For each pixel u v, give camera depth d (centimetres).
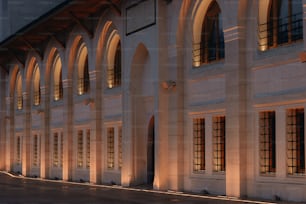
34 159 4222
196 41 2439
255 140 2088
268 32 2072
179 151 2492
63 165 3591
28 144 4281
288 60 1941
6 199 2277
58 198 2306
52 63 3875
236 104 2128
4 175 4369
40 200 2227
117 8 2906
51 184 3259
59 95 3847
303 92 1881
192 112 2431
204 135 2412
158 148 2555
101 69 3180
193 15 2433
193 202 2020
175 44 2492
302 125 1936
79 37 3425
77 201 2166
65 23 3403
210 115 2328
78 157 3494
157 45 2561
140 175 2842
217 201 2034
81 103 3447
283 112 1970
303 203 1872
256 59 2080
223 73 2247
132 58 2805
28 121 4294
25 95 4297
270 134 2056
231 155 2147
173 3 2511
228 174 2161
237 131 2122
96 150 3181
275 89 2003
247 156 2117
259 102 2061
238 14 2117
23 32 3647
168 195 2339
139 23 2730
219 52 2342
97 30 3148
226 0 2172
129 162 2831
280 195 1973
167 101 2562
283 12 2025
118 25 2939
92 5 2994
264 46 2075
